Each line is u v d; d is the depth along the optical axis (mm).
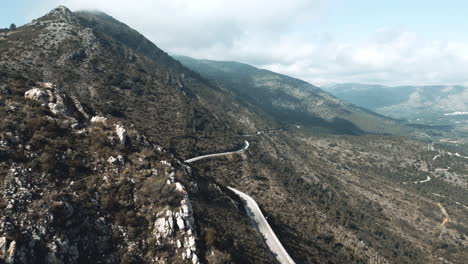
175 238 31703
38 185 27891
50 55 118375
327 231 80500
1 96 36719
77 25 162500
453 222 142875
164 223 32281
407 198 168750
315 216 87875
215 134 133375
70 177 31859
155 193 35250
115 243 28844
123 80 131625
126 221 31266
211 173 91312
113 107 105000
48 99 42562
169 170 42656
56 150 33312
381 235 111312
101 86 116000
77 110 46312
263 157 139875
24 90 42531
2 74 79062
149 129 102438
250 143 168000
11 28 155500
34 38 127188
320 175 175750
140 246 29828
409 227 131625
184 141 107000
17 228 23109
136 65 161750
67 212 27219
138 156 42500
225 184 87188
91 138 40000
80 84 109625
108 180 34750
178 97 146625
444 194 186500
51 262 23328
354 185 177500
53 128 35969
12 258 21250
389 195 170250
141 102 121000
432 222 140500
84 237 27281
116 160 38500
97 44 149500
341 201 141125
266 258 42031
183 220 33469
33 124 34219
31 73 99438
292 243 58969
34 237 23484
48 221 25172
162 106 127250
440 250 112562
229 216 50719
